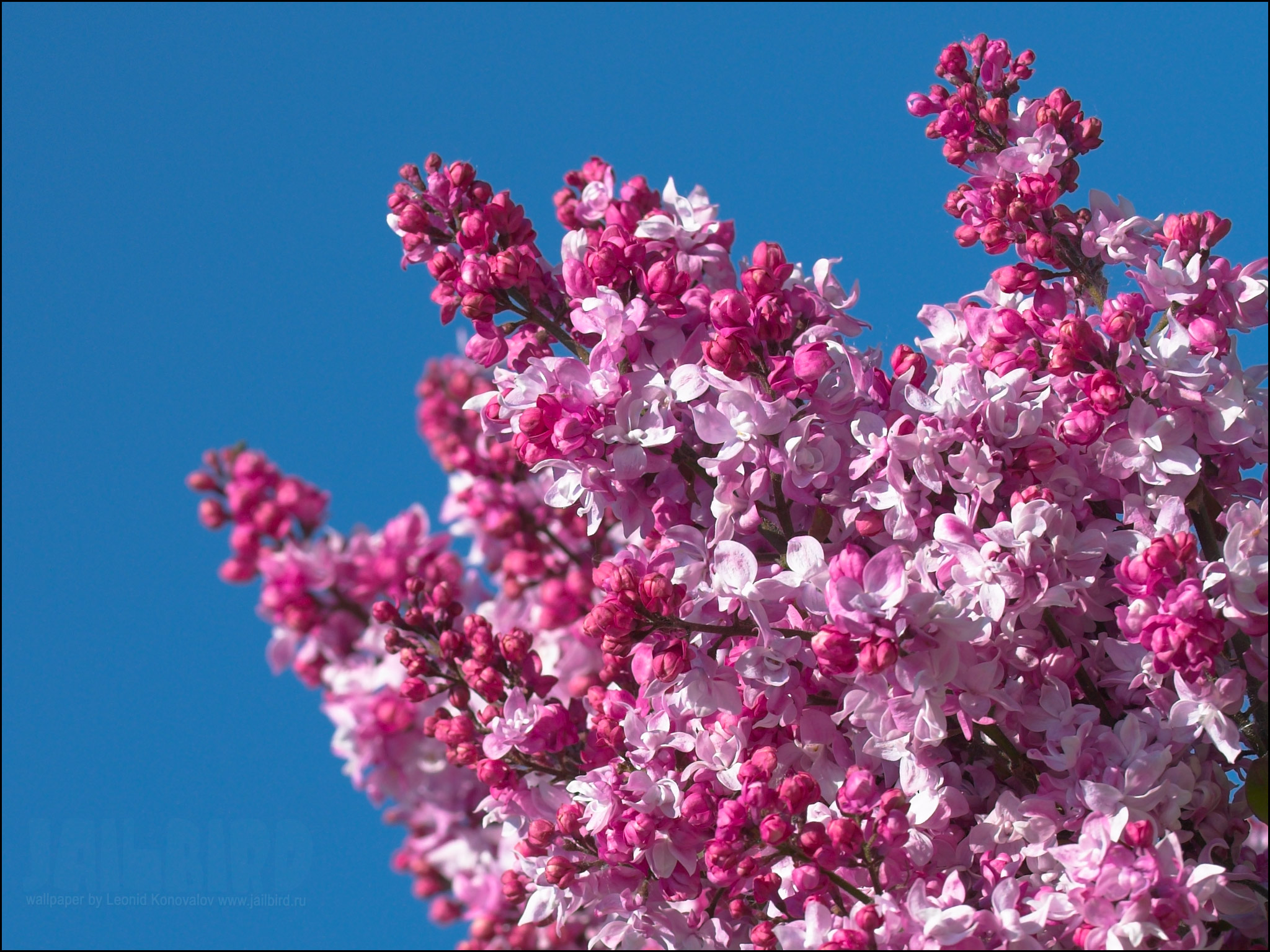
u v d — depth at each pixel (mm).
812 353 1727
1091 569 1730
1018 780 1737
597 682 1855
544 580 1938
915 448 1732
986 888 1719
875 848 1714
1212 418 1733
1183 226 1741
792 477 1733
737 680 1735
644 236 1770
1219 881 1697
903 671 1695
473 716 1794
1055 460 1737
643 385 1738
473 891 1984
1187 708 1716
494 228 1767
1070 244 1763
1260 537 1703
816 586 1719
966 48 1787
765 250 1743
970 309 1771
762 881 1722
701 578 1739
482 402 1760
